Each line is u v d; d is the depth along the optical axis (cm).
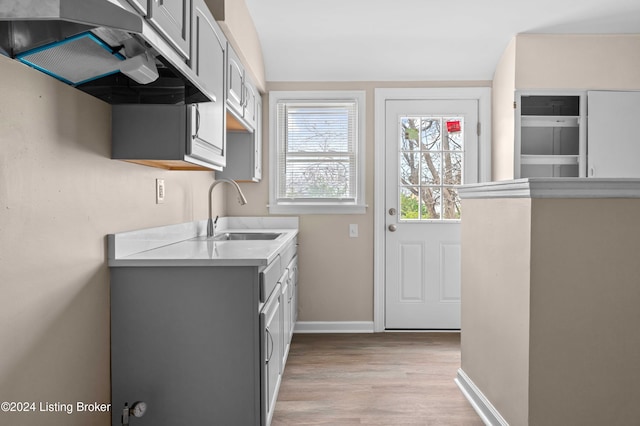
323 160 371
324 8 296
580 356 170
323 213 368
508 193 188
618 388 170
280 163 372
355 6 296
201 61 176
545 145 346
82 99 150
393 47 340
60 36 112
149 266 173
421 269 372
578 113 337
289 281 282
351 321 370
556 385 170
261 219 367
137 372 176
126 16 94
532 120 336
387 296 372
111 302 175
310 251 369
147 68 136
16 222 117
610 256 170
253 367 177
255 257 176
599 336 170
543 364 170
